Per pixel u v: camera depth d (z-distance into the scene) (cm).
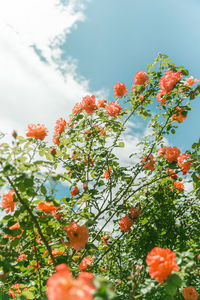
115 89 375
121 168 347
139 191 362
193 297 196
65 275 86
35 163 200
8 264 193
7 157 201
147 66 349
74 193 320
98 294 80
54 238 236
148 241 288
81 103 372
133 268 180
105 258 352
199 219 336
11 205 208
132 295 160
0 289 249
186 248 286
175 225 325
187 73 324
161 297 202
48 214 232
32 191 195
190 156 265
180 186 347
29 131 217
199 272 201
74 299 78
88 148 390
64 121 364
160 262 146
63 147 341
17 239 210
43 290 239
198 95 312
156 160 353
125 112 359
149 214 329
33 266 251
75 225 214
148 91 359
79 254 279
